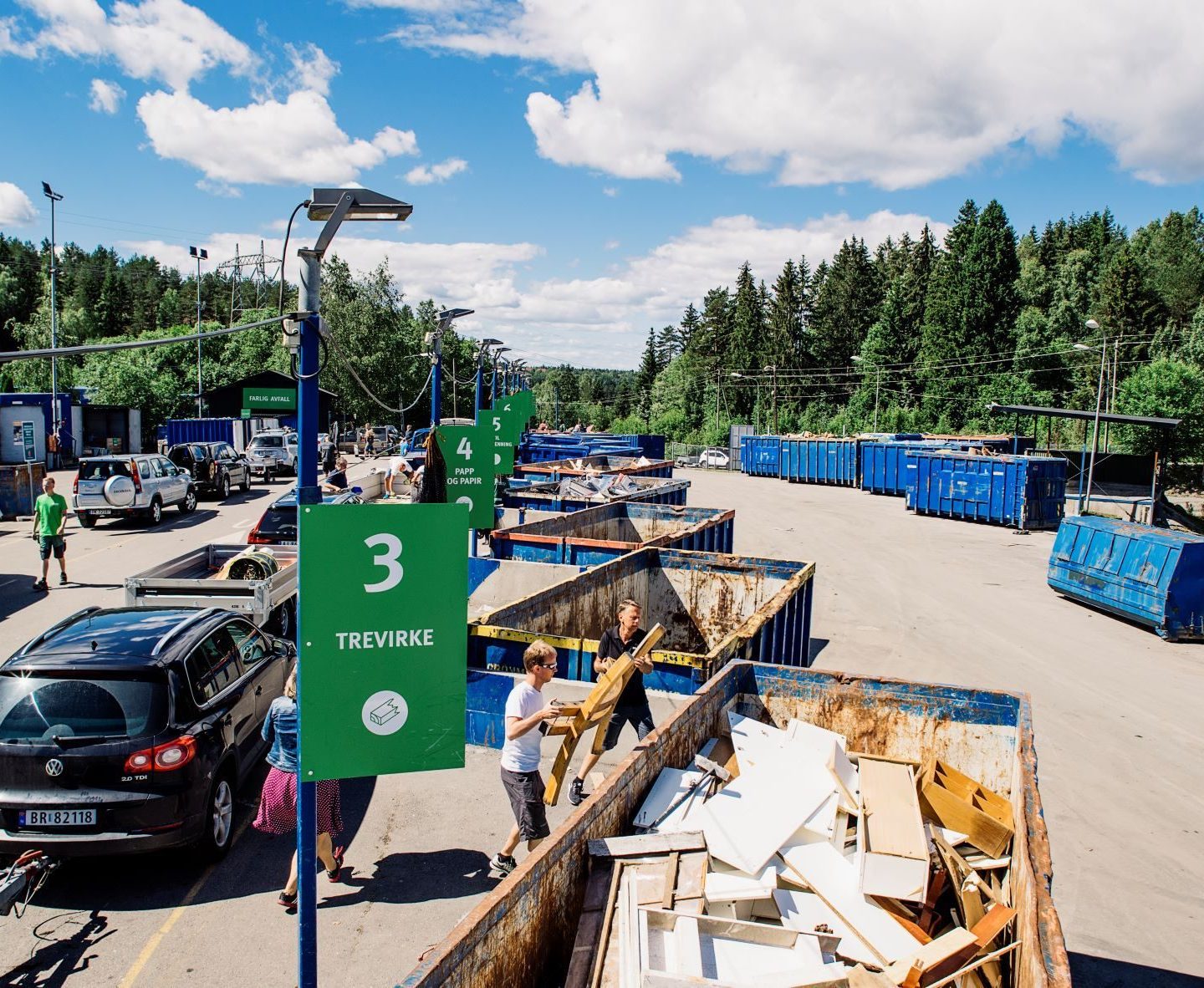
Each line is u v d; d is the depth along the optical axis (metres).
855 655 13.56
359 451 51.72
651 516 18.02
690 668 8.06
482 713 8.76
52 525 15.66
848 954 4.29
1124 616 16.53
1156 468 27.94
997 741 6.48
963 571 21.59
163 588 11.12
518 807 6.37
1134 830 8.05
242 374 59.28
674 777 5.59
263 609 11.17
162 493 24.69
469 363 74.69
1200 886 7.10
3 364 56.16
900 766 5.85
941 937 4.22
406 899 6.33
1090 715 11.21
